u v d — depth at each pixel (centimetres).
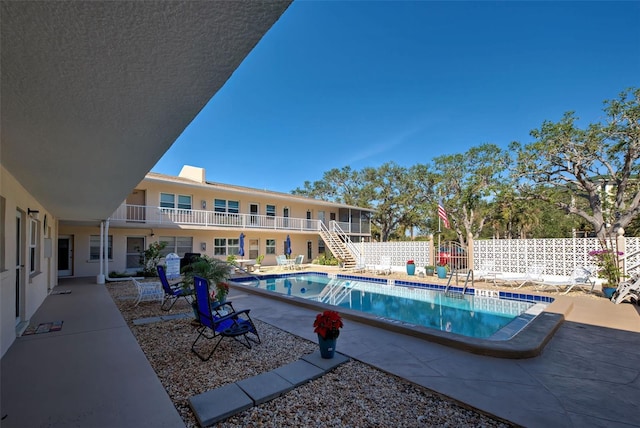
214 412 268
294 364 378
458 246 1302
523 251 1101
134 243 1503
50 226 962
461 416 271
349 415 272
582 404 287
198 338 462
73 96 219
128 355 419
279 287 1242
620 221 1489
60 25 140
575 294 841
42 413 274
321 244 2495
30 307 622
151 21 140
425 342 465
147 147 338
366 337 490
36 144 324
